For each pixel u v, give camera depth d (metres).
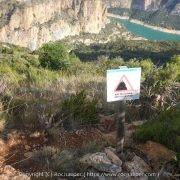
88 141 5.93
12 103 6.82
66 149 5.56
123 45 167.88
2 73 11.58
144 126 6.42
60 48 20.41
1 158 5.20
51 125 6.15
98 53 145.38
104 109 7.68
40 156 5.25
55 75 13.45
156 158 5.71
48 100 7.48
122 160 5.46
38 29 198.50
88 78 12.56
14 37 185.88
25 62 19.34
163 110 7.39
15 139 5.69
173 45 162.62
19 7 193.88
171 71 12.50
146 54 147.12
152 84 9.16
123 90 5.43
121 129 5.53
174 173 5.38
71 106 6.55
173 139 6.00
